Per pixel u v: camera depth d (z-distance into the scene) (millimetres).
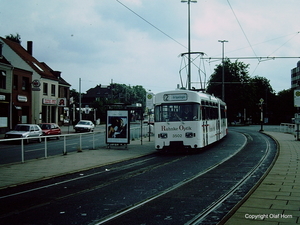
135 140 31156
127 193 9133
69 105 65438
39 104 52719
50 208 7586
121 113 22531
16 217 6852
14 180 11258
